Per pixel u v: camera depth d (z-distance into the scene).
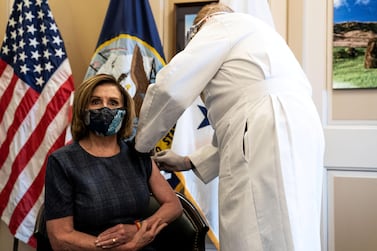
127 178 1.36
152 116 1.37
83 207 1.27
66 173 1.29
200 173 1.65
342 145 2.02
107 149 1.40
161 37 2.17
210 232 1.97
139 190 1.36
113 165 1.36
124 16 2.02
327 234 2.03
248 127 1.27
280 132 1.23
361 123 2.01
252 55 1.32
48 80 2.02
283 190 1.19
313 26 2.05
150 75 1.99
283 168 1.20
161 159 1.64
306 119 1.28
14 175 2.01
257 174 1.23
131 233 1.29
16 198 2.00
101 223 1.30
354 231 2.01
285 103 1.26
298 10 2.07
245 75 1.32
